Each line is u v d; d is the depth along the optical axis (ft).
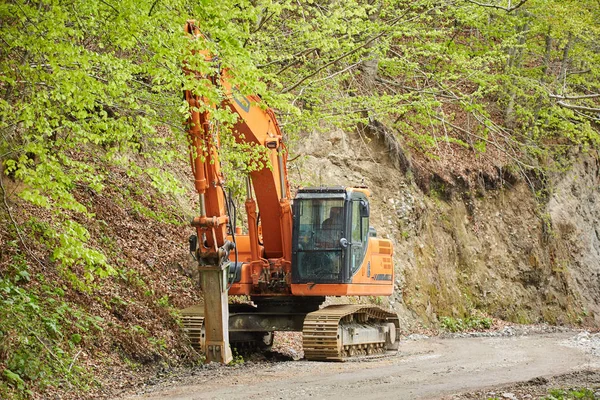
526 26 111.34
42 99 36.47
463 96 88.74
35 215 53.67
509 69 102.01
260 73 41.68
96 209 61.77
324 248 59.00
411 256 101.04
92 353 45.75
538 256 121.49
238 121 52.75
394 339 69.15
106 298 52.49
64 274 46.44
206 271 50.55
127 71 37.70
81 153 63.46
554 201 129.70
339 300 86.48
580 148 138.41
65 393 39.32
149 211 66.80
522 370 53.26
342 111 72.13
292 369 49.88
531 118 114.01
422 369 52.19
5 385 36.60
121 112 43.75
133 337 49.52
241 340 62.69
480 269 113.19
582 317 125.59
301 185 82.28
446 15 85.71
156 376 45.96
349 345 59.00
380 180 102.53
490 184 120.16
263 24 65.46
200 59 38.93
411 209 103.45
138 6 35.91
